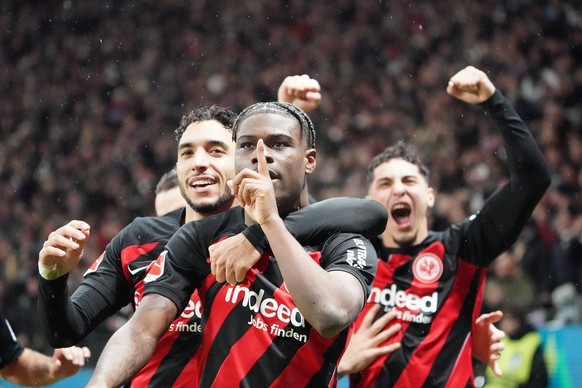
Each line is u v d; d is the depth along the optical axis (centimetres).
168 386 364
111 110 2017
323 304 289
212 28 2155
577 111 1661
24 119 2086
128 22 2225
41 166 1866
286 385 315
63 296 345
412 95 1820
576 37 1852
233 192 300
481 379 745
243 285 323
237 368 316
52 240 325
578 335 834
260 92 1966
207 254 334
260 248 321
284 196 319
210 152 402
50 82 2155
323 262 325
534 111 1669
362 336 479
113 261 399
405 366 483
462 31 1927
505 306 995
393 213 521
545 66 1794
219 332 322
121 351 302
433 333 491
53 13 2288
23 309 1134
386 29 2008
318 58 2000
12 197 1822
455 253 505
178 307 325
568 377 824
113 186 1758
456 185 1497
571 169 1460
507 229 487
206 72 2041
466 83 465
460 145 1622
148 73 2077
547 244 1130
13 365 494
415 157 538
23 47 2266
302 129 327
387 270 511
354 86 1897
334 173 1585
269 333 317
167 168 1794
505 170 1509
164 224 411
